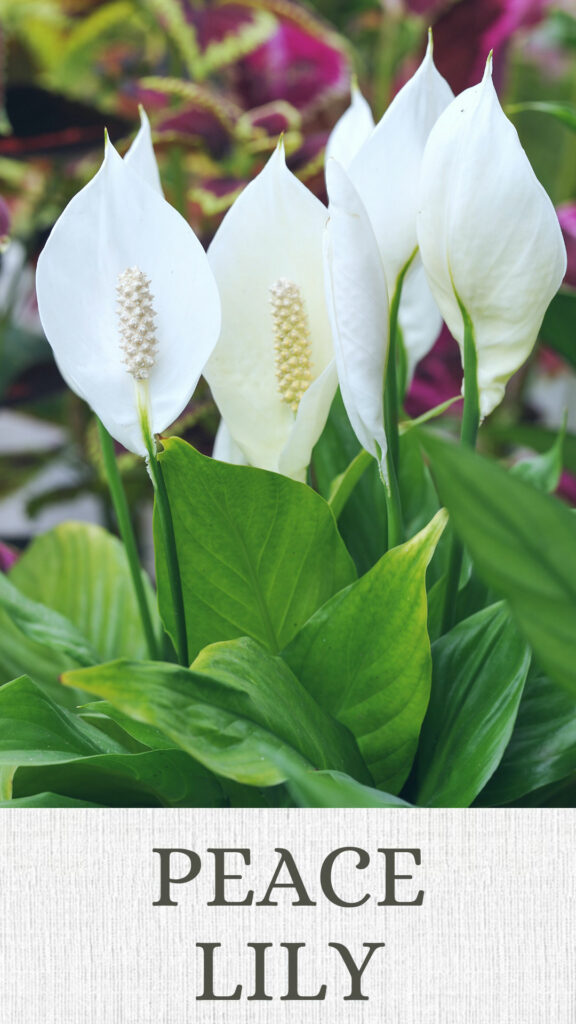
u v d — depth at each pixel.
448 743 0.73
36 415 1.84
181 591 0.73
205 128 1.36
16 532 2.06
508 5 1.41
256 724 0.67
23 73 1.64
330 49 1.49
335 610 0.72
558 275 0.69
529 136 2.00
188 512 0.71
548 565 0.61
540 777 0.73
